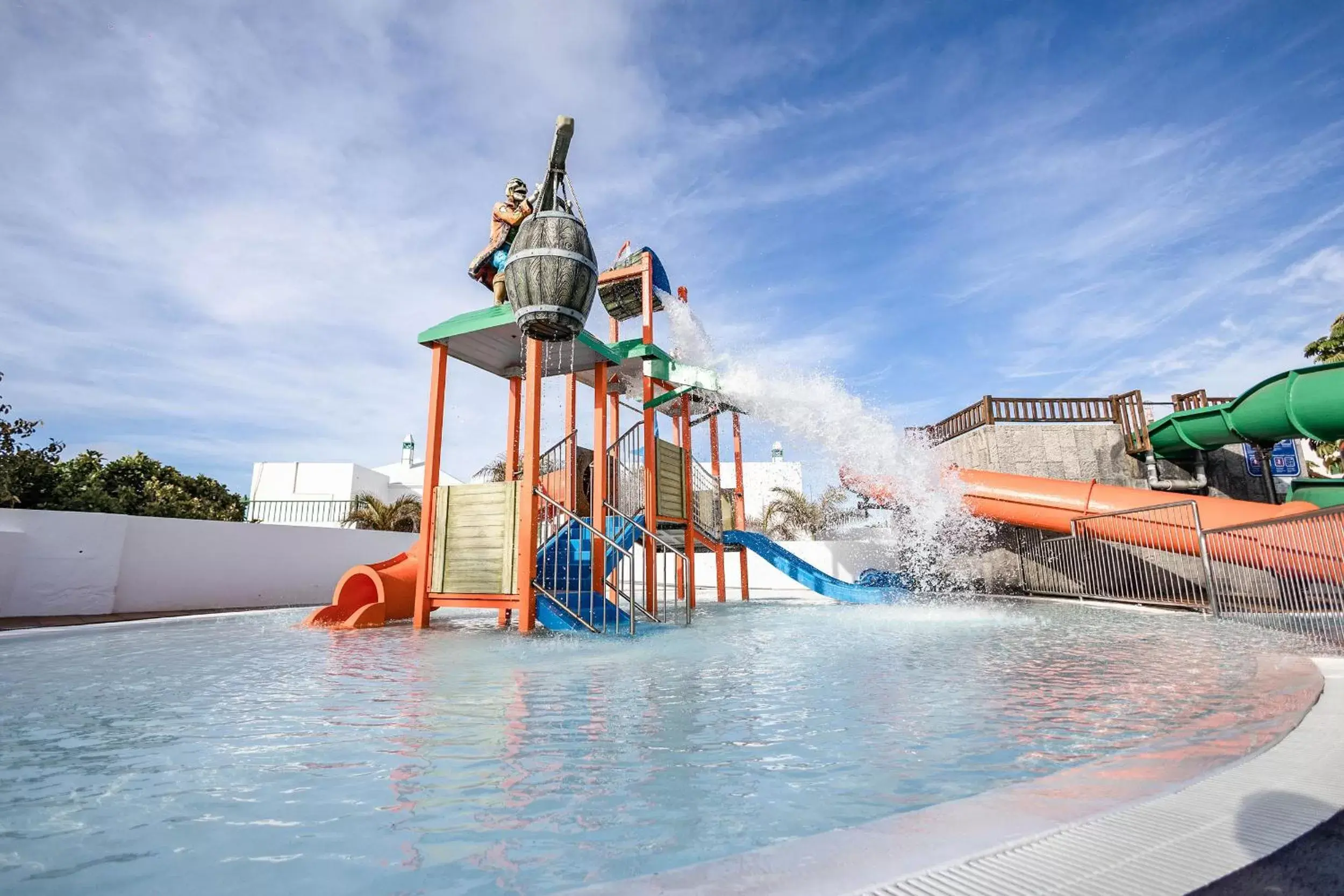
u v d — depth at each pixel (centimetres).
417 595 877
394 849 189
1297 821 164
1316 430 1143
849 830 170
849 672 502
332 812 220
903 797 225
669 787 240
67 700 418
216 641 751
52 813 222
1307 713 296
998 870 141
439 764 274
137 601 1130
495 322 866
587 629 785
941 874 140
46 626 912
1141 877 136
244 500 2269
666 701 400
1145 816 171
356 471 3219
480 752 291
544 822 208
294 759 282
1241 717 304
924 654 598
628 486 1108
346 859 183
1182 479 1476
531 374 816
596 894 139
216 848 193
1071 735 306
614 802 225
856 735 313
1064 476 1499
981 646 652
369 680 485
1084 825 166
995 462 1509
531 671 524
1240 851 148
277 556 1364
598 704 394
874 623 902
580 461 1052
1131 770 217
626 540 1032
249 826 210
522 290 762
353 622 895
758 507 3428
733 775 254
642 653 625
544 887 162
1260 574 1252
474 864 178
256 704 402
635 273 1114
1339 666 420
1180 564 1295
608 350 980
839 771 256
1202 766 218
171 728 342
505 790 240
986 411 1533
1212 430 1320
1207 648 593
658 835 195
